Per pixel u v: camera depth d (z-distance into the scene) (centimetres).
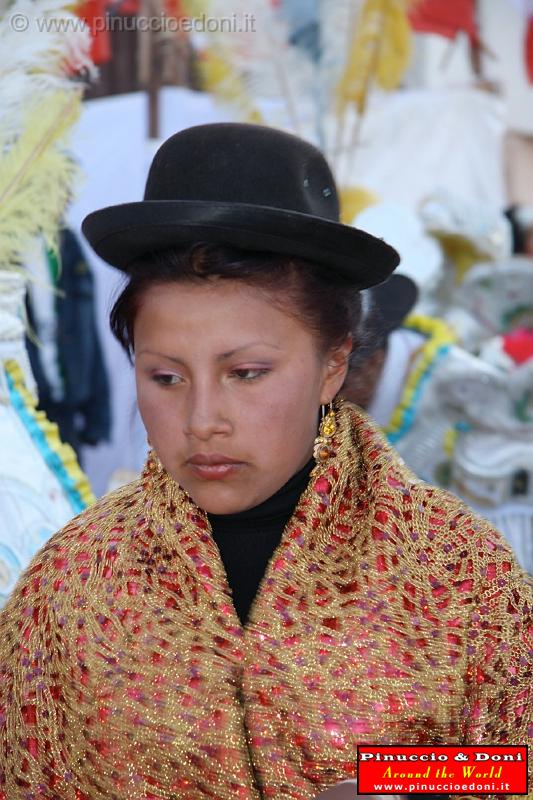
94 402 712
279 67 754
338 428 222
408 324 626
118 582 214
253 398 196
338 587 210
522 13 924
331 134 782
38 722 213
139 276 197
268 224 187
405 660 204
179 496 216
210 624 208
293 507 220
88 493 294
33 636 217
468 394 612
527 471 627
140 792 204
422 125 891
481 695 205
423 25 880
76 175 311
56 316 691
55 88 305
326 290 202
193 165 202
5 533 270
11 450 279
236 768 200
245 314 193
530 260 751
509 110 938
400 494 217
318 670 203
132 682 206
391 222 739
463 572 212
